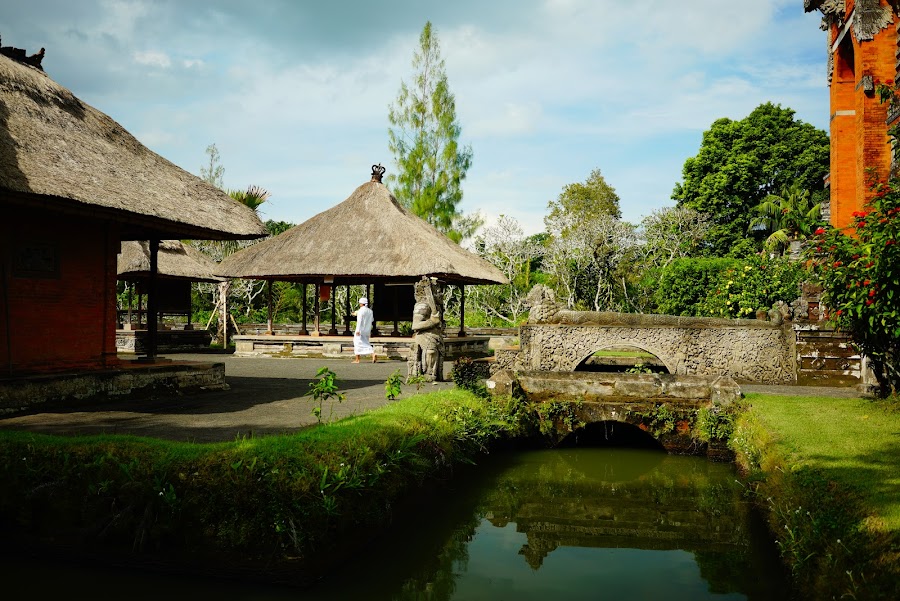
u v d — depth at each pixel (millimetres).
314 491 5270
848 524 4645
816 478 5734
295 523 5148
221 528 5145
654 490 8930
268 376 14766
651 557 6602
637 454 10945
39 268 9555
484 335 27203
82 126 10484
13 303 9164
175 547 5207
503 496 8695
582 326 14125
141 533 5207
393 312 24000
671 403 10945
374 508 6027
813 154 40969
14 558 5484
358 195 23203
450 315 34719
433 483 7703
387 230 21375
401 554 6555
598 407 11117
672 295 23812
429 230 23594
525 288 32562
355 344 19609
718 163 43125
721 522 7699
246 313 35469
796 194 37969
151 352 11484
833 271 9000
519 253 33281
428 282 12930
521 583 5883
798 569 4793
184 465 5297
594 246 28875
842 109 17062
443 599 5551
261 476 5234
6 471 5516
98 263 10531
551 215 36500
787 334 13453
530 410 11258
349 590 5586
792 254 18281
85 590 5090
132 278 23922
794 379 13320
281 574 5062
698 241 36906
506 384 10984
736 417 10133
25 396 8781
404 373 15648
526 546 6949
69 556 5371
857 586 3910
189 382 11320
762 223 40594
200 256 26750
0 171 7762
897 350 9078
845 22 16281
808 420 8562
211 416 8633
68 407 9266
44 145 9078
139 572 5234
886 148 14297
